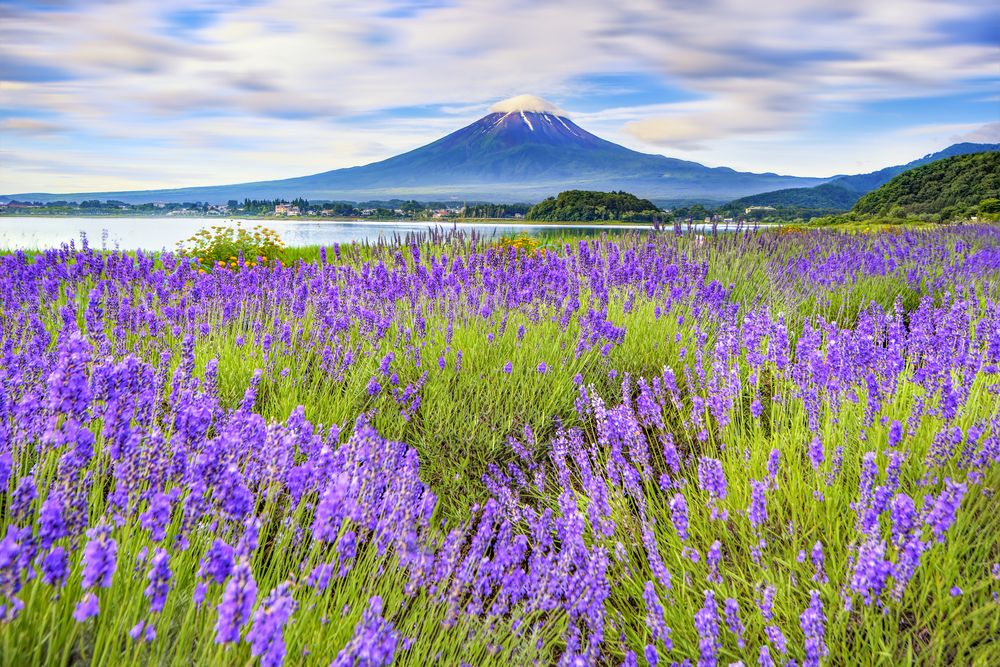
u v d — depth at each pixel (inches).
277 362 177.5
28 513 79.0
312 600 74.3
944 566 94.0
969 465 110.7
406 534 91.1
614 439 122.8
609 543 112.5
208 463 74.5
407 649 84.4
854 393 136.7
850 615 94.3
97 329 143.5
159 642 69.0
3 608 54.8
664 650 94.7
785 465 126.8
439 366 180.1
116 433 82.0
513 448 159.5
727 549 111.8
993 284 300.2
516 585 96.8
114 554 56.3
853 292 335.9
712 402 138.3
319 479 91.0
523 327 202.5
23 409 86.3
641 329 213.0
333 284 247.8
